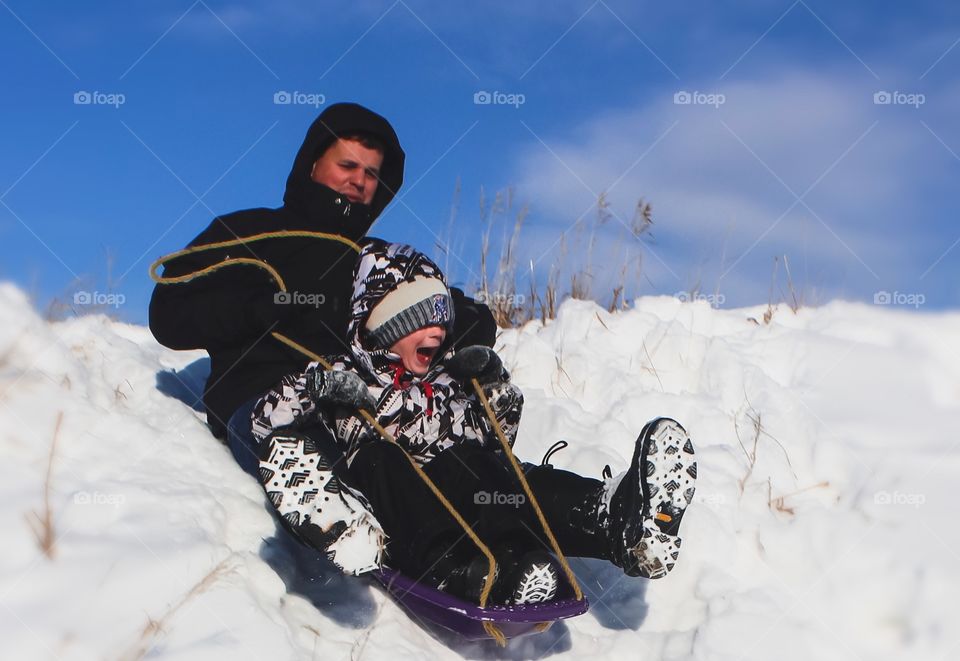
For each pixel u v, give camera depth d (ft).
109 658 9.53
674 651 12.00
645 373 17.98
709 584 12.92
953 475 14.80
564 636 12.20
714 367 17.57
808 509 14.29
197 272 13.39
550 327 19.72
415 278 12.46
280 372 13.82
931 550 13.28
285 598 11.27
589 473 14.76
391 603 11.89
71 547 10.49
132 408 13.57
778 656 11.87
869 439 15.78
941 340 18.61
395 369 12.61
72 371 13.30
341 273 14.34
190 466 12.53
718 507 13.97
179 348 14.08
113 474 11.80
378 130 15.08
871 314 19.97
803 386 17.33
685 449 11.25
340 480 11.52
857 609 12.80
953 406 16.97
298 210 14.80
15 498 10.89
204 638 9.98
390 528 11.66
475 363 12.41
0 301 13.42
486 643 11.87
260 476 10.68
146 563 10.51
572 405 16.56
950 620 12.50
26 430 11.86
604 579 13.14
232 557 11.14
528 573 10.91
